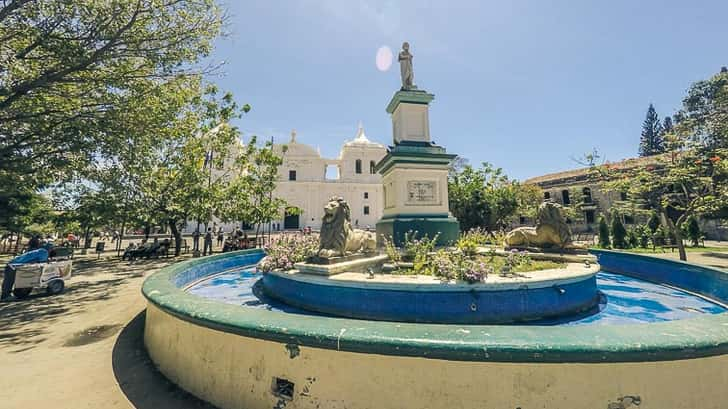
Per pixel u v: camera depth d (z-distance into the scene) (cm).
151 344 377
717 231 2625
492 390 191
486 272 397
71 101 909
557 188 3938
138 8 803
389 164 751
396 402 202
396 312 400
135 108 929
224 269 841
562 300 418
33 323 532
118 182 1084
